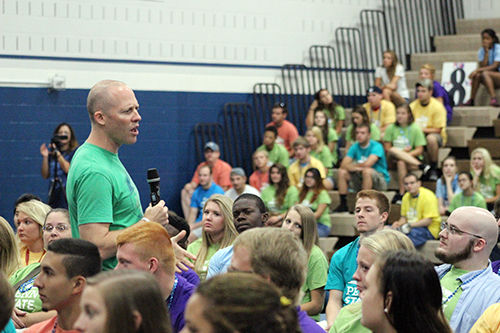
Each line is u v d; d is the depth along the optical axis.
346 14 14.89
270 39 14.06
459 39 15.48
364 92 15.05
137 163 12.83
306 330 3.40
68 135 11.41
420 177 12.38
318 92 13.75
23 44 11.91
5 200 11.82
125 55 12.69
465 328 4.66
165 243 4.09
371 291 3.25
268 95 13.95
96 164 4.53
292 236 3.29
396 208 11.62
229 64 13.66
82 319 2.75
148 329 2.76
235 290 2.33
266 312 2.32
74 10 12.25
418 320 3.16
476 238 4.79
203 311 2.32
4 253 5.48
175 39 13.12
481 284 4.73
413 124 12.58
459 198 11.05
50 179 11.15
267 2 14.02
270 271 3.16
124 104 4.59
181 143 13.20
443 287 4.82
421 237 10.89
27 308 5.57
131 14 12.72
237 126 13.74
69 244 4.01
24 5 11.91
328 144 13.25
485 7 16.30
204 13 13.39
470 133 13.11
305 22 14.42
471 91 13.97
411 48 15.80
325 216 11.57
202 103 13.41
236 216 6.11
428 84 13.04
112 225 4.59
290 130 13.30
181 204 13.11
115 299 2.72
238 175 11.77
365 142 12.30
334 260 6.02
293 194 11.64
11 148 11.85
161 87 13.01
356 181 12.22
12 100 11.85
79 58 12.30
